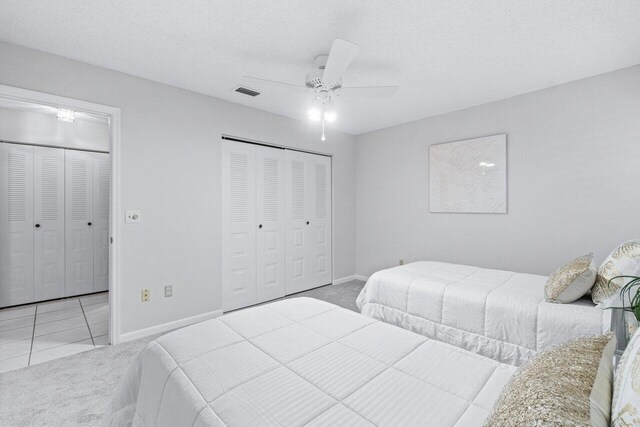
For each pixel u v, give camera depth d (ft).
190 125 9.87
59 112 11.96
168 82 9.27
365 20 6.29
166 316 9.36
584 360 2.35
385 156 14.38
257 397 3.04
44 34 6.75
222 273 10.84
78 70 7.89
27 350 7.99
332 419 2.74
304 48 7.38
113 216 8.39
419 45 7.25
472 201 11.50
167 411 3.25
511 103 10.55
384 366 3.63
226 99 10.65
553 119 9.71
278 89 9.77
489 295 6.75
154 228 9.12
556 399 1.88
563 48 7.43
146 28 6.57
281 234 12.75
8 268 11.63
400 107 11.54
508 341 6.27
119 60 7.92
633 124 8.41
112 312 8.37
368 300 8.75
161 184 9.27
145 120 8.96
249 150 11.66
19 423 5.25
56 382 6.49
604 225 8.89
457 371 3.51
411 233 13.47
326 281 14.62
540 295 6.61
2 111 11.53
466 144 11.61
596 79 8.94
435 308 7.37
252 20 6.30
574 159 9.36
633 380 1.82
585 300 6.27
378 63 8.13
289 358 3.81
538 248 10.10
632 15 6.13
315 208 14.11
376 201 14.78
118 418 4.09
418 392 3.13
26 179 12.02
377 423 2.69
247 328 4.67
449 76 8.92
